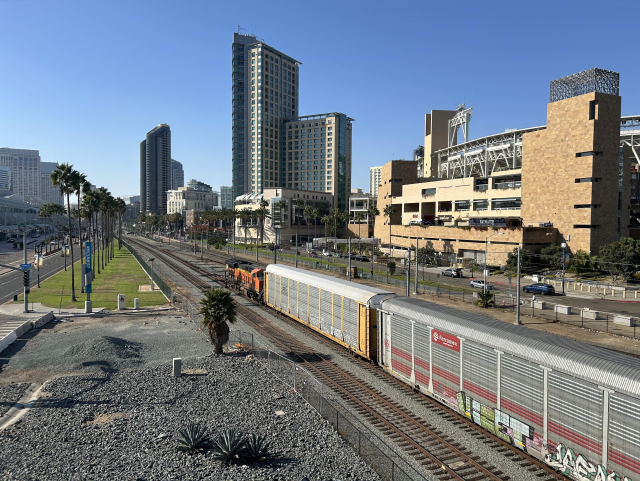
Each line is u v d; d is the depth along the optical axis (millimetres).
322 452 15812
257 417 18766
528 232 78188
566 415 13141
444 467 14609
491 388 15969
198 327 36969
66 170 54094
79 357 27422
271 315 40406
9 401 20594
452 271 73562
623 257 62844
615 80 82188
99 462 14953
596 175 74750
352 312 25812
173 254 121938
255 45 198625
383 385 22266
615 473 11703
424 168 169125
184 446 15789
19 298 52406
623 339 33500
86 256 45062
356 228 168000
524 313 43812
